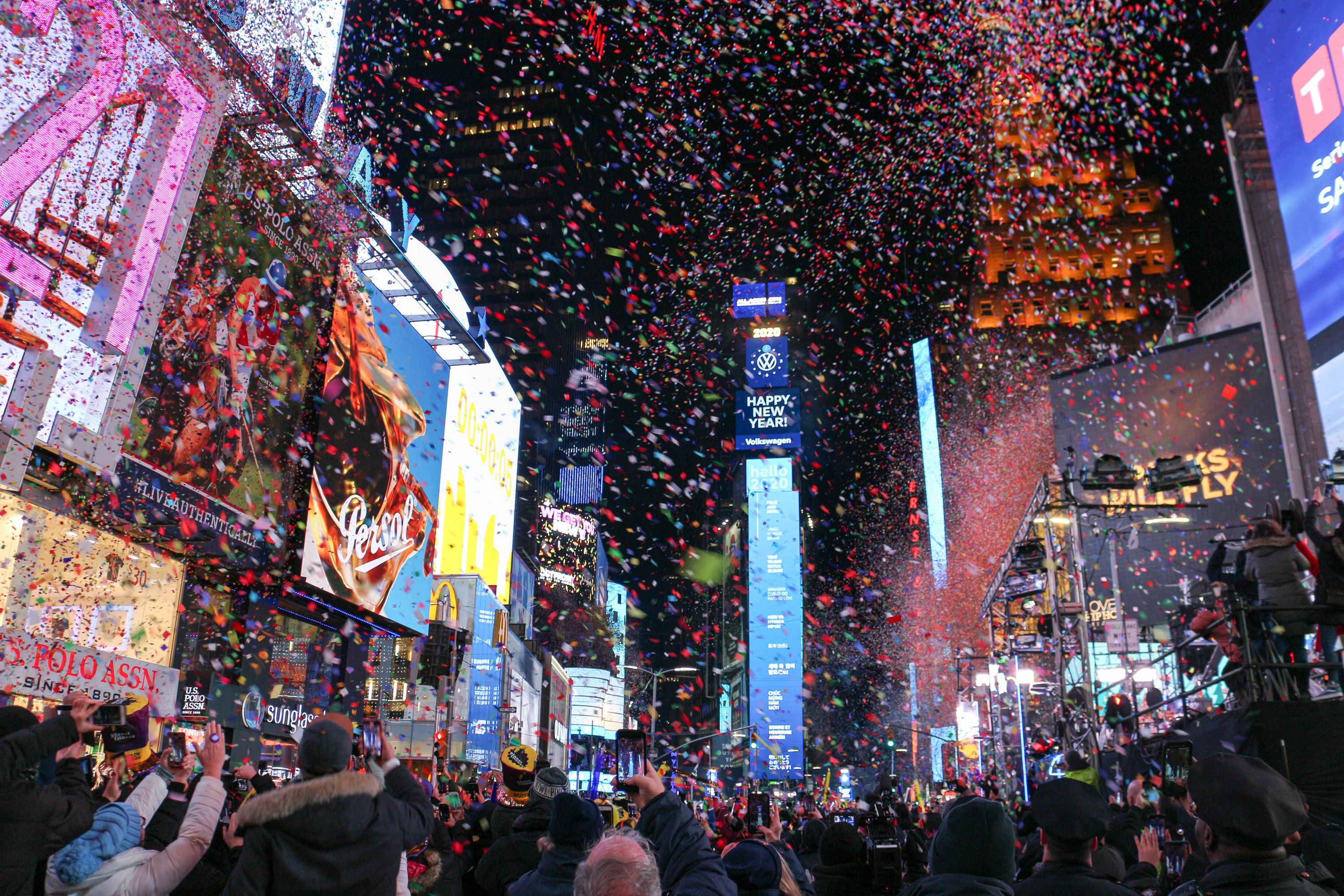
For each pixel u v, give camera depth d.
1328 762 8.57
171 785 4.95
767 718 169.38
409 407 32.38
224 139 21.69
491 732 41.66
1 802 3.89
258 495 22.73
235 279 21.98
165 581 18.77
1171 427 44.97
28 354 14.34
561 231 147.25
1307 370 32.44
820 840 8.98
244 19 21.31
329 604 26.89
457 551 43.47
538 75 152.25
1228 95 35.81
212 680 20.17
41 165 15.19
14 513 14.96
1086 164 97.56
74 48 15.80
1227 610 10.78
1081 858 3.89
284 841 3.48
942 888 3.76
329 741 3.74
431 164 148.62
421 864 6.09
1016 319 95.25
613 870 2.97
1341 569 10.23
